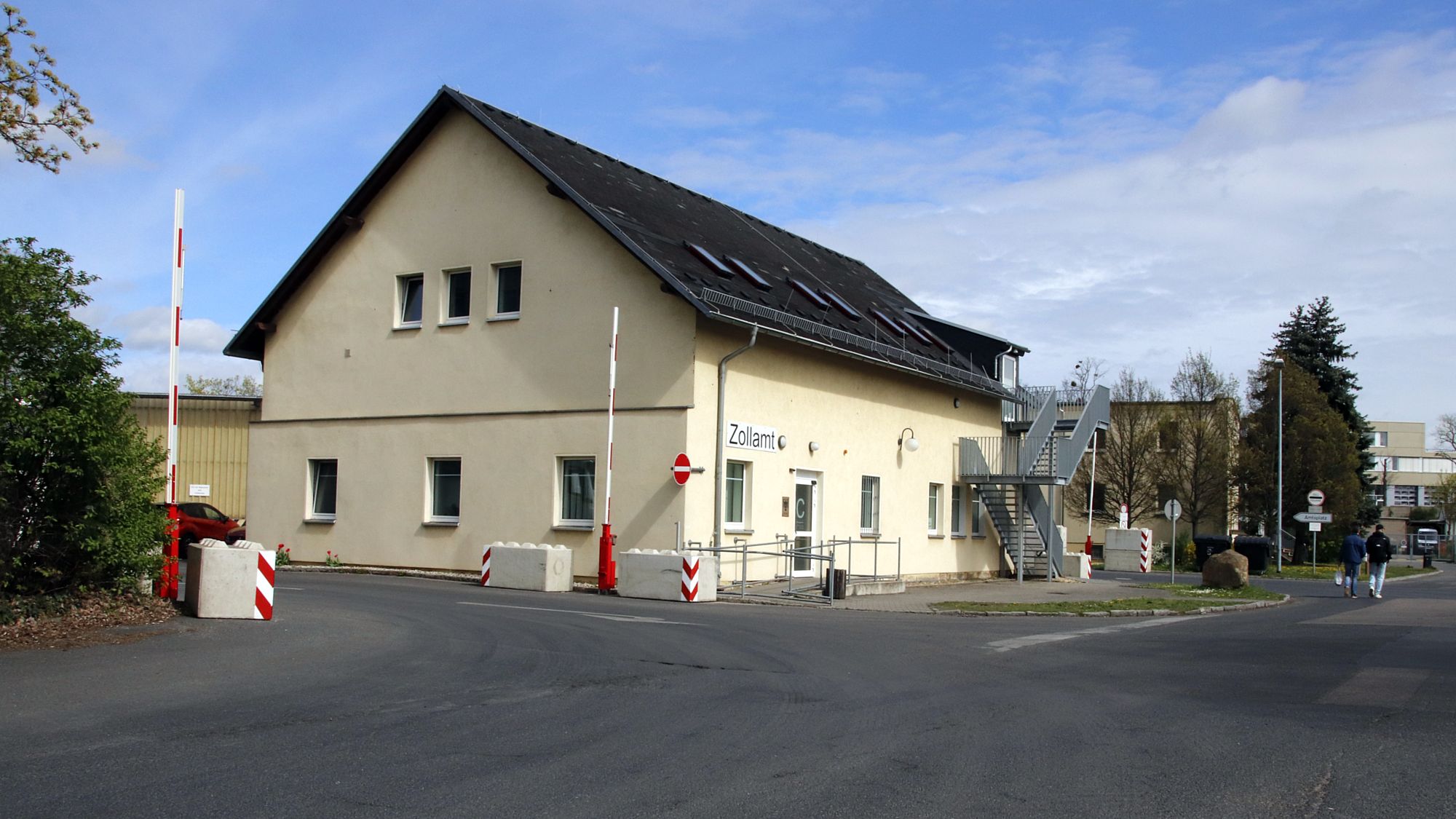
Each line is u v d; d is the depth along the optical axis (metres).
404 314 25.98
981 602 21.31
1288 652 13.97
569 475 23.25
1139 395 56.72
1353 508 53.03
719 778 6.88
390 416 25.56
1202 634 16.30
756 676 11.02
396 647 12.34
